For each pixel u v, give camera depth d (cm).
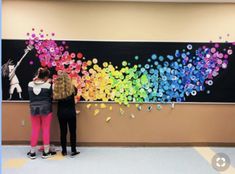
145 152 431
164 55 454
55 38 448
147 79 455
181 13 454
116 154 419
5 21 444
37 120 402
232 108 461
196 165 373
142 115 460
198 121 461
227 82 459
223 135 463
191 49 455
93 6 450
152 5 453
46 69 419
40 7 446
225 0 441
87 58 451
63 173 338
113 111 458
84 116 456
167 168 361
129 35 453
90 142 459
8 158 394
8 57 446
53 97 397
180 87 458
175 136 462
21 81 448
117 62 453
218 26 457
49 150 412
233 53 457
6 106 452
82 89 453
